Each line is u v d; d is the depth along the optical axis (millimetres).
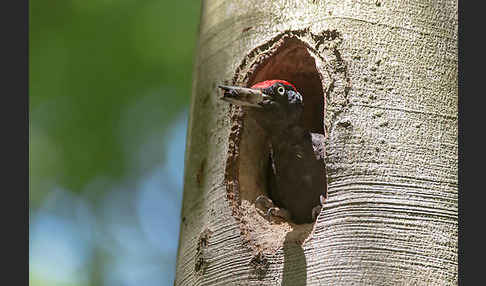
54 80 17375
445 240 8203
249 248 8875
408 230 8203
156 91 17531
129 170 17750
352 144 8539
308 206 10266
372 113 8656
